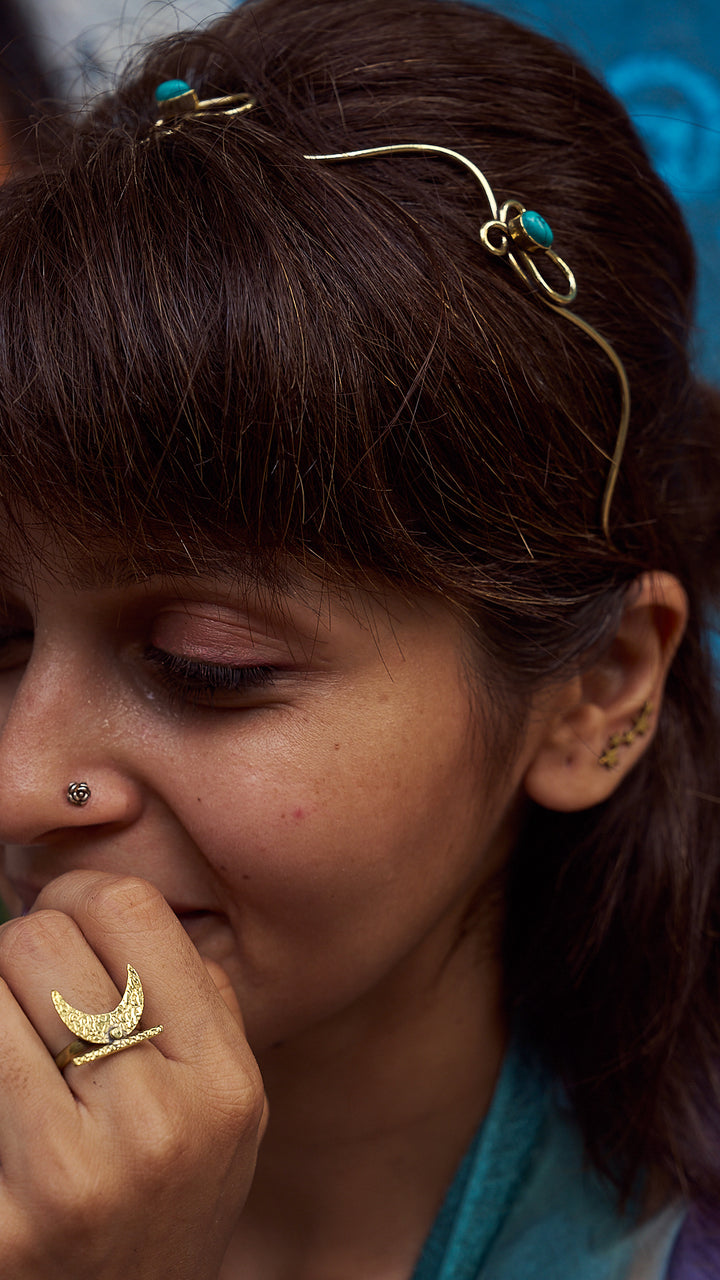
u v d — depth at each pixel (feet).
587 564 1.72
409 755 1.63
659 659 1.82
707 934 2.00
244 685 1.59
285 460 1.53
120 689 1.61
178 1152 1.55
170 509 1.53
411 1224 1.97
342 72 1.72
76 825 1.61
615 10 2.56
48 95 1.99
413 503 1.58
